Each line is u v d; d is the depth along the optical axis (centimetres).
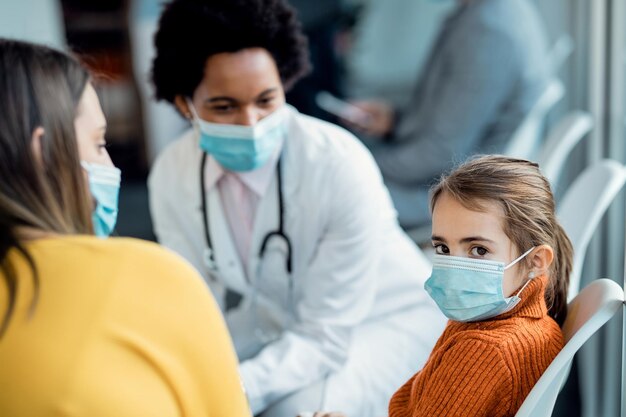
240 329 158
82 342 69
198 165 147
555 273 104
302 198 141
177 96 139
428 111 243
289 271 146
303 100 350
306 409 138
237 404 82
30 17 331
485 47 229
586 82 256
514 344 92
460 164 107
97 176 87
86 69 83
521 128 227
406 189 249
